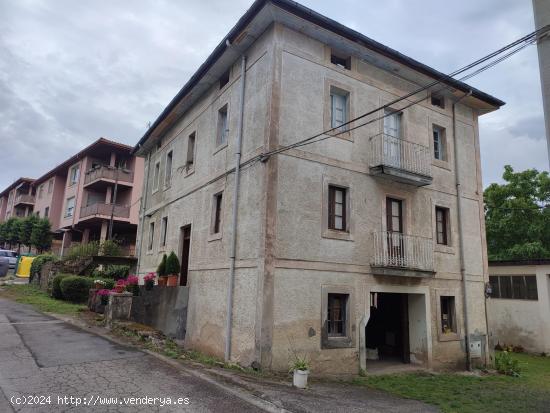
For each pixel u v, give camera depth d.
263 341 7.88
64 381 6.25
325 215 9.31
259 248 8.43
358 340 9.25
